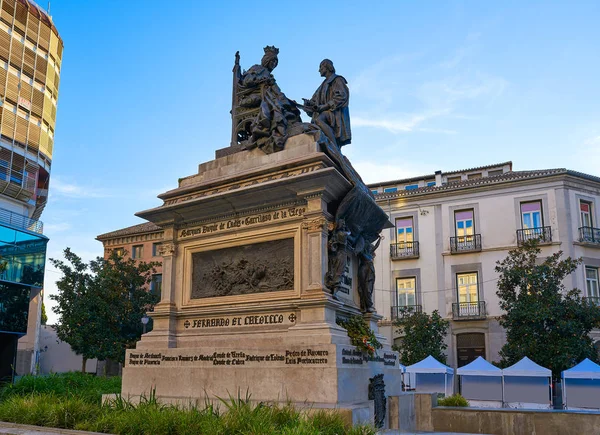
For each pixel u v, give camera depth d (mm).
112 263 30125
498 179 33094
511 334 26047
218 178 10789
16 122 34562
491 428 9961
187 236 10773
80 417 7602
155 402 7609
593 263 31125
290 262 9445
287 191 9570
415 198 34938
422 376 24125
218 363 9125
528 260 27547
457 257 33250
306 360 8281
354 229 10117
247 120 11273
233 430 6219
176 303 10523
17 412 8078
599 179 32188
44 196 37688
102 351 27391
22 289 31062
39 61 36500
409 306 32062
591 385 21031
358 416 7273
